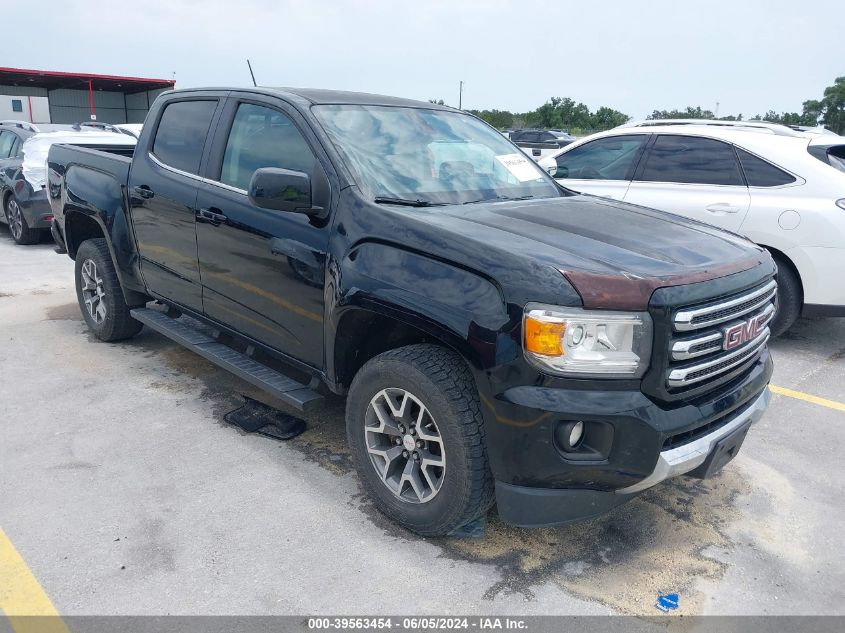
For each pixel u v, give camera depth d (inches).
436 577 109.2
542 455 100.4
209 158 158.9
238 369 149.9
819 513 132.0
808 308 215.5
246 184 148.3
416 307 109.0
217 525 120.5
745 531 125.5
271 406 170.4
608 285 98.8
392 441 123.2
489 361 101.4
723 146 232.7
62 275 308.5
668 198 237.3
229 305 153.6
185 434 154.3
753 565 115.8
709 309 104.0
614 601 105.6
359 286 117.0
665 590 108.7
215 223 151.0
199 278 160.9
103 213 189.8
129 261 186.1
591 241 114.6
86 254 204.2
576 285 98.3
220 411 166.7
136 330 209.5
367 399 121.3
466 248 107.6
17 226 381.1
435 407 109.3
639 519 128.2
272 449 148.8
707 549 119.8
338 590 105.3
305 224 131.3
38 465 138.6
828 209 209.0
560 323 97.1
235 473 138.3
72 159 211.3
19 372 187.3
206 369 193.3
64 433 152.8
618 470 100.8
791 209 213.6
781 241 215.3
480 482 108.7
